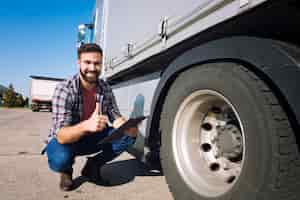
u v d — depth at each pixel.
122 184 2.46
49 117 14.13
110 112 2.56
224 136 1.63
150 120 2.10
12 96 40.59
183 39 1.85
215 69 1.52
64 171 2.21
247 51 1.36
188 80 1.70
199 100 1.68
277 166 1.18
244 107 1.33
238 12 1.37
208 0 1.60
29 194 2.14
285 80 1.19
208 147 1.75
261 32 1.61
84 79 2.26
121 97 3.40
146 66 2.68
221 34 1.71
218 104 1.63
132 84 3.03
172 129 1.81
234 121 1.59
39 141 5.05
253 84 1.31
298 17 1.35
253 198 1.25
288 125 1.22
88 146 2.42
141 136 2.46
